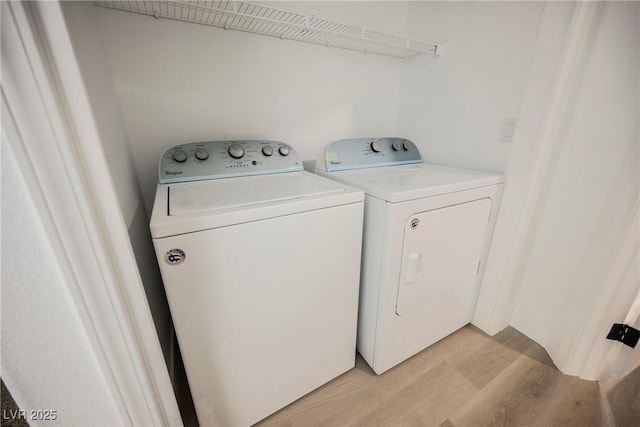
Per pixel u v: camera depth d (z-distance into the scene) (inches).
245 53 53.6
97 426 26.3
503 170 52.9
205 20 47.7
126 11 42.6
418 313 49.3
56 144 17.5
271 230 32.2
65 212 18.8
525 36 46.1
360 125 72.3
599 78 41.6
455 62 59.0
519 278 57.0
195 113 52.1
